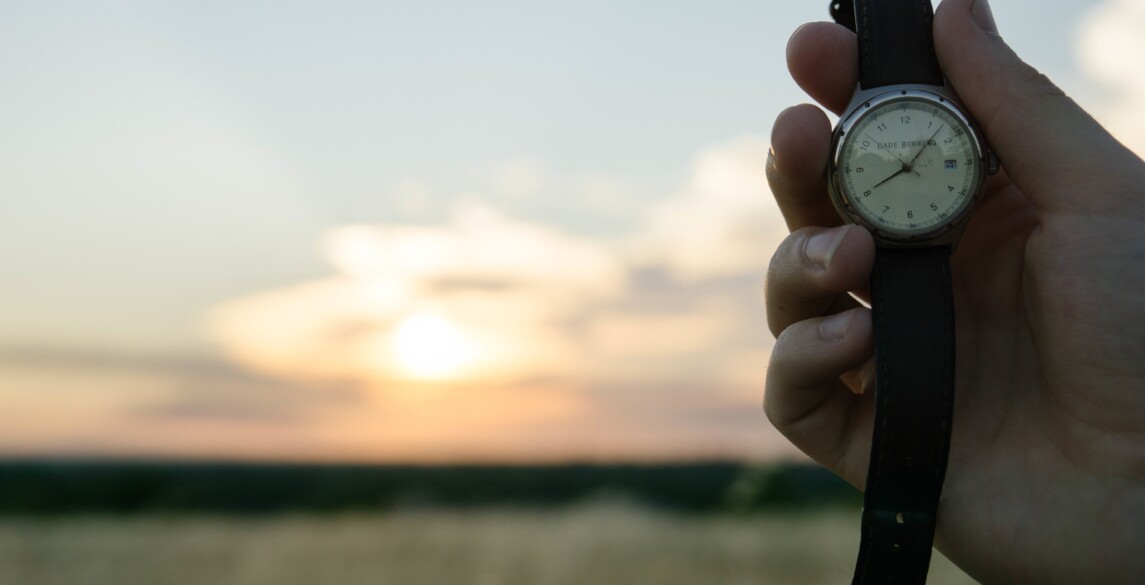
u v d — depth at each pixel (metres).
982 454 0.33
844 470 0.35
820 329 0.33
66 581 1.74
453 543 2.05
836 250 0.32
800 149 0.34
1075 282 0.32
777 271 0.34
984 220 0.35
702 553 1.75
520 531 2.20
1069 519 0.31
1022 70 0.33
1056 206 0.33
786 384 0.34
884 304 0.34
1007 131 0.33
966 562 0.33
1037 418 0.33
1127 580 0.31
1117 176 0.32
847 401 0.35
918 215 0.34
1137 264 0.32
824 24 0.34
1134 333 0.32
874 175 0.34
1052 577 0.32
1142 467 0.31
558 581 1.57
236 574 1.76
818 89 0.35
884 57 0.34
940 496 0.33
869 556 0.33
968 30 0.33
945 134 0.34
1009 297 0.34
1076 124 0.32
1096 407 0.32
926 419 0.33
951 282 0.34
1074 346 0.32
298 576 1.73
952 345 0.33
